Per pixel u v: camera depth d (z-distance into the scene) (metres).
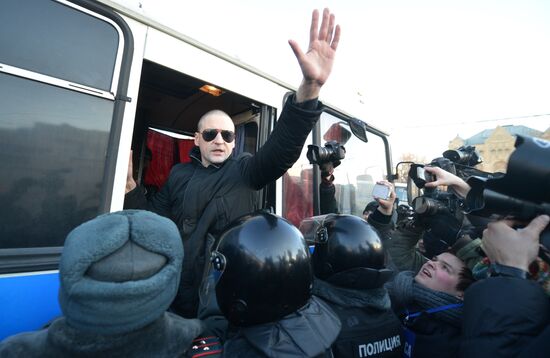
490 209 1.02
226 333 1.34
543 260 1.04
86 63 1.59
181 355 0.93
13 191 1.39
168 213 2.11
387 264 2.03
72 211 1.52
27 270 1.38
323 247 1.46
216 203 1.82
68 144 1.53
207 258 1.70
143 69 2.48
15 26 1.41
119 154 1.66
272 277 1.06
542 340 0.90
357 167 3.64
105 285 0.67
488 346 0.97
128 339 0.73
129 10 1.74
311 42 1.45
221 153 1.95
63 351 0.73
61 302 0.72
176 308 1.83
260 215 1.23
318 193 2.97
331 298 1.38
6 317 1.32
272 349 0.96
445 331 1.40
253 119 2.71
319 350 0.98
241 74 2.36
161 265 0.78
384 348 1.29
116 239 0.72
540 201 0.93
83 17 1.60
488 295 1.03
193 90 2.81
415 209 2.03
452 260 1.53
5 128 1.38
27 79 1.44
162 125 3.69
